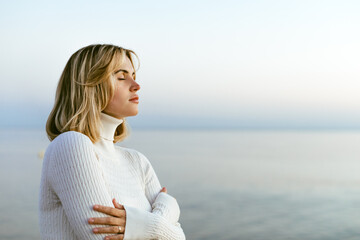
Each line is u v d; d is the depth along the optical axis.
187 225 15.23
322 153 58.94
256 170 34.62
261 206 19.58
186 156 48.53
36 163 33.78
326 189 25.47
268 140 118.12
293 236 14.04
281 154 55.22
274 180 28.95
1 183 22.28
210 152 57.59
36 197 17.94
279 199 21.70
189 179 28.17
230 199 21.17
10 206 15.84
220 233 14.08
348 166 39.41
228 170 34.16
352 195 23.25
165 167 35.38
